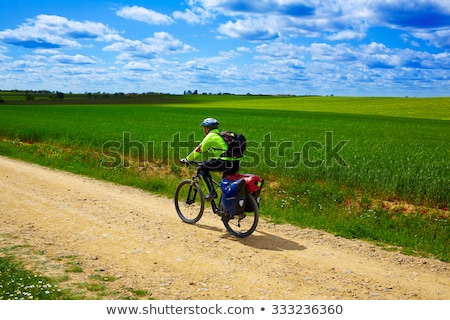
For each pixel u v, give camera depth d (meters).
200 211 8.03
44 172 13.93
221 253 6.52
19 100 119.44
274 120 45.94
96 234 7.38
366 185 11.33
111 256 6.31
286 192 10.87
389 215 8.77
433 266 6.16
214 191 7.89
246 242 7.10
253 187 7.17
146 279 5.49
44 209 9.07
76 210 9.02
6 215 8.50
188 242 7.03
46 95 140.88
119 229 7.70
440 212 9.59
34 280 5.23
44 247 6.64
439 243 7.09
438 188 10.36
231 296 5.05
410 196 10.59
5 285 5.01
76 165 15.01
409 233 7.68
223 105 98.00
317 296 5.09
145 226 7.93
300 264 6.11
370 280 5.58
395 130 34.06
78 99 127.75
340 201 10.09
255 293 5.14
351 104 90.00
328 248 6.88
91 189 11.34
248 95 161.12
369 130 33.28
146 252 6.51
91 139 20.89
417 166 12.97
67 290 5.06
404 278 5.68
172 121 38.75
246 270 5.85
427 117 58.38
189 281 5.46
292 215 8.67
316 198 10.04
